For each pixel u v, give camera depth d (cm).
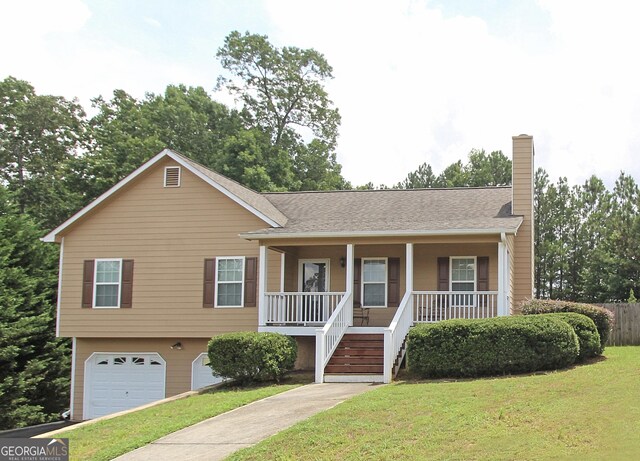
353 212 2561
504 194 2705
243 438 1312
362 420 1313
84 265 2547
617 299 4103
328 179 5094
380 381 1888
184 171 2514
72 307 2541
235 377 1975
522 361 1748
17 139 4578
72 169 4184
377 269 2472
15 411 2586
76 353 2572
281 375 2034
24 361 2819
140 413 1670
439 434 1201
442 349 1794
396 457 1117
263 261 2305
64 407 2914
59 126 4684
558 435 1159
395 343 1959
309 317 2300
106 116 4844
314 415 1393
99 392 2545
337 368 1972
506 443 1134
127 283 2509
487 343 1767
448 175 5200
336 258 2516
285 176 4666
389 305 2441
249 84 5338
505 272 2164
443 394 1491
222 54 5319
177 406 1709
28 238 3039
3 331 2584
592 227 4450
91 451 1339
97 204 2528
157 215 2516
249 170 4294
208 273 2456
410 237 2219
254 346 1956
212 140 4997
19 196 4438
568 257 4466
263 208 2505
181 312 2462
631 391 1416
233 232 2455
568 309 2081
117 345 2542
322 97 5359
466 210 2506
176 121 4784
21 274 2827
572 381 1543
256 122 5291
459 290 2402
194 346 2488
